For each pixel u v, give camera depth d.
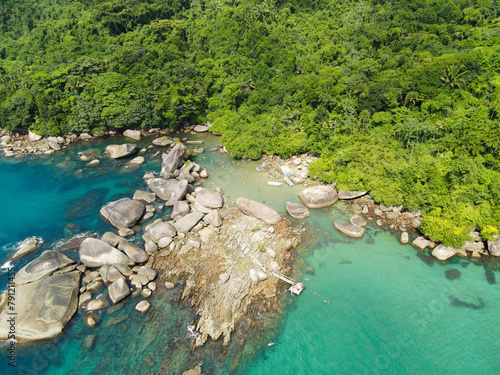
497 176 41.53
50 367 25.67
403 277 35.16
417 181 44.81
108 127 79.56
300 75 85.25
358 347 27.92
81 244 36.06
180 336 28.14
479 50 73.25
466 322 30.11
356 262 37.28
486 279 34.88
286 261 37.16
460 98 61.31
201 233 40.75
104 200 49.41
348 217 45.56
